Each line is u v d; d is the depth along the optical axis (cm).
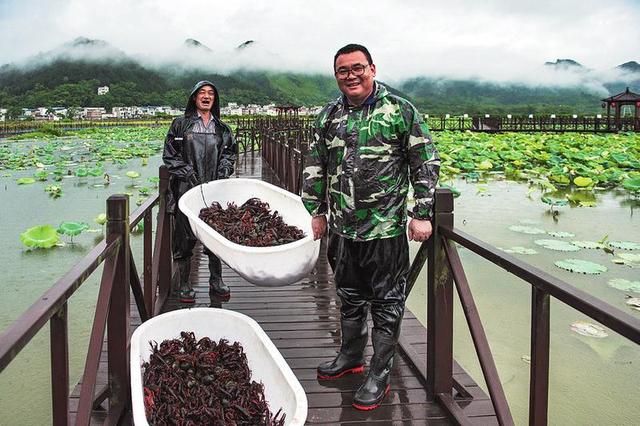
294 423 154
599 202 825
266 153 1321
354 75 209
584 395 275
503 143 1816
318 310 354
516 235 610
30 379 303
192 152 359
